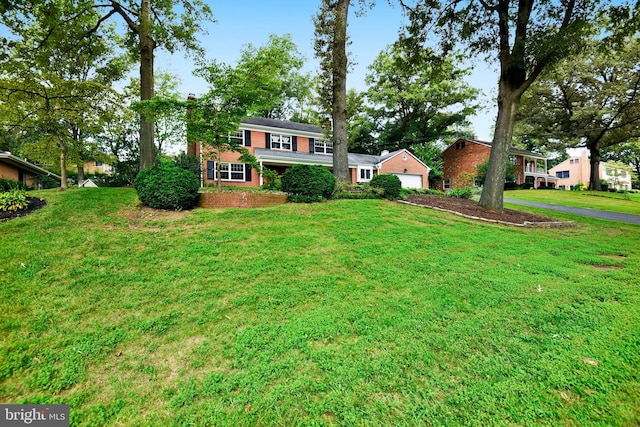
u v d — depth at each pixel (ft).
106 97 32.45
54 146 39.83
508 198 65.51
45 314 10.30
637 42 60.08
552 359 8.45
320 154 76.28
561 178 151.84
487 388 7.39
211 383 7.68
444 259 17.29
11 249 14.61
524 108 75.82
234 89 25.38
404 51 41.19
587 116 69.51
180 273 13.94
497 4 34.09
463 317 10.94
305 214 24.82
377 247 18.61
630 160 152.35
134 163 73.36
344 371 8.05
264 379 7.80
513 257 18.43
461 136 115.65
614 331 9.82
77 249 15.44
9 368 7.89
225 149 28.86
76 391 7.39
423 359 8.55
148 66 36.70
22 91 28.63
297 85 103.35
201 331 10.00
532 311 11.35
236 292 12.60
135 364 8.39
